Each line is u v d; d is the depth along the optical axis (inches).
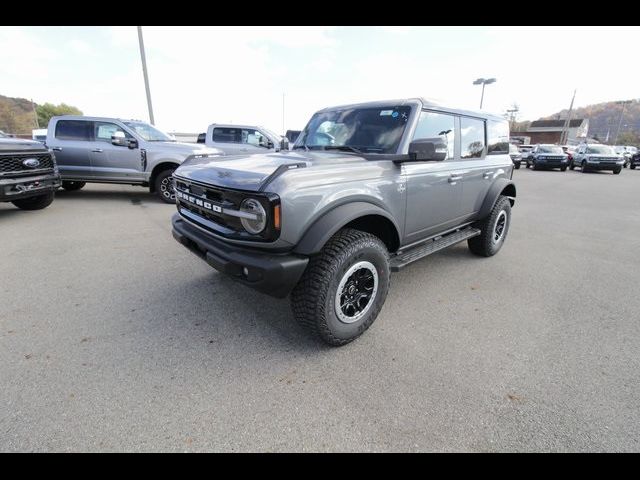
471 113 156.0
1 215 260.2
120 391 87.0
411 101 127.6
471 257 194.5
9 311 124.2
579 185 579.5
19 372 92.7
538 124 2962.6
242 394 87.0
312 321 98.2
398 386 90.7
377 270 109.3
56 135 309.3
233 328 116.0
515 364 100.6
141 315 123.1
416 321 124.0
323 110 156.4
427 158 104.8
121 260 174.7
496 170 177.5
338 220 95.3
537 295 146.6
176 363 98.1
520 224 282.2
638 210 352.5
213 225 102.0
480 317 127.6
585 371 98.0
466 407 84.0
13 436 73.6
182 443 73.5
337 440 74.9
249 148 434.6
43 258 175.5
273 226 87.3
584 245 222.5
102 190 392.2
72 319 119.6
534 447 73.7
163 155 311.0
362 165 107.4
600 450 73.2
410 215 125.9
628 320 126.7
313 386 90.3
